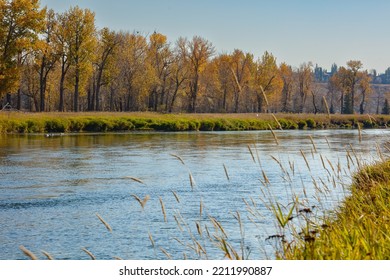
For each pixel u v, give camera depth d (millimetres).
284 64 159250
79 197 22094
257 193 22844
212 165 33312
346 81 165000
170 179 27234
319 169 30266
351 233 8594
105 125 72562
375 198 11242
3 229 16828
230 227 16594
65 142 50219
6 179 26406
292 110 173000
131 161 34969
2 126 60594
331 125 98938
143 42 117125
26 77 103938
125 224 17516
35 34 74562
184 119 82688
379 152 14969
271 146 47938
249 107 145000
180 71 119688
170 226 17125
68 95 132875
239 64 129125
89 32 89188
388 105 177250
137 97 116312
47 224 17516
